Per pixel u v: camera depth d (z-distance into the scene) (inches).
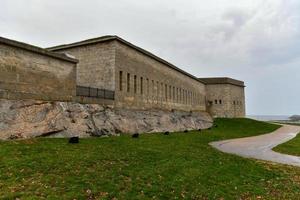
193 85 2851.9
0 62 816.3
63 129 912.9
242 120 3250.5
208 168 708.0
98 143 861.2
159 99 1908.2
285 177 703.7
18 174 507.2
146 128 1380.4
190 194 509.0
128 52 1501.0
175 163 712.4
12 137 752.3
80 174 541.6
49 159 609.0
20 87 876.0
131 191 487.8
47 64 990.4
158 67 1915.6
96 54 1408.7
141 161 695.7
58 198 426.3
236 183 612.1
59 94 1032.2
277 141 1596.9
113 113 1250.6
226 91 3430.1
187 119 2094.0
